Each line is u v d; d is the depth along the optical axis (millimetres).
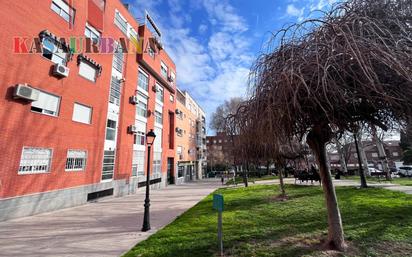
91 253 5281
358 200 9523
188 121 39750
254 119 3771
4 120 8641
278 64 3705
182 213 9688
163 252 5020
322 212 7805
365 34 3307
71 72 12062
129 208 11305
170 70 28250
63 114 11461
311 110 3838
